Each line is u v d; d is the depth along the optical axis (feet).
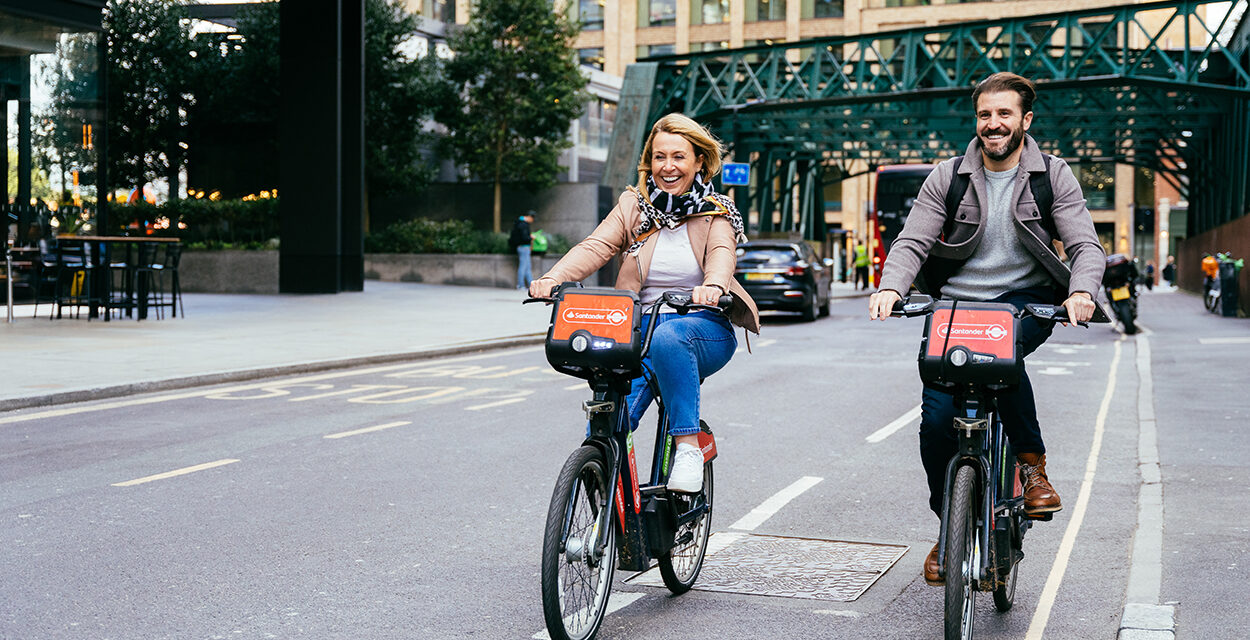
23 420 30.91
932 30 111.24
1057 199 14.37
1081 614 15.21
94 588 15.88
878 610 15.34
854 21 221.25
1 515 20.11
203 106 109.29
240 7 110.73
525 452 26.58
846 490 23.06
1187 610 14.88
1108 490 23.17
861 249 146.00
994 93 14.24
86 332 54.44
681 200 14.98
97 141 68.08
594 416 13.84
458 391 37.81
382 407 33.88
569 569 13.35
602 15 232.32
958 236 14.78
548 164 114.73
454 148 115.65
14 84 64.64
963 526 12.35
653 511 14.44
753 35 225.56
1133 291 65.41
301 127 88.63
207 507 20.84
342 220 91.76
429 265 107.34
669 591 16.21
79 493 21.91
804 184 163.94
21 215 65.57
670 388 14.65
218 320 63.52
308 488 22.52
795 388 39.65
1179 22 238.27
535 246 107.76
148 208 104.58
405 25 112.78
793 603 15.66
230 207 102.99
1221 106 122.93
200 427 29.89
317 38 87.76
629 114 118.42
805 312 75.92
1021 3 217.56
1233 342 55.52
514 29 113.50
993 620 14.98
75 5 65.87
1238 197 115.44
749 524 20.21
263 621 14.53
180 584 16.10
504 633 14.17
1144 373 43.55
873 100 108.17
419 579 16.47
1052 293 14.93
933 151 152.87
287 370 42.19
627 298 13.44
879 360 49.57
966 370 12.59
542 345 56.75
